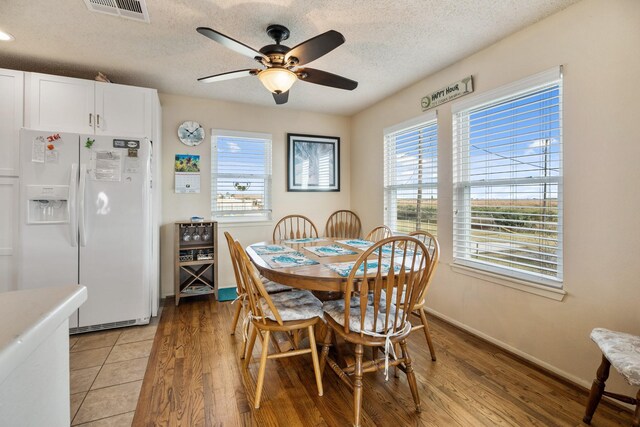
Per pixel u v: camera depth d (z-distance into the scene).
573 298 1.89
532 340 2.11
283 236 4.07
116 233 2.56
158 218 3.11
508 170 2.31
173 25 2.09
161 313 3.00
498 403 1.69
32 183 2.34
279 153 4.04
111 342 2.37
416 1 1.85
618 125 1.68
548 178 2.04
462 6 1.90
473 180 2.59
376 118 3.83
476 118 2.54
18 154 2.47
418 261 2.01
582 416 1.59
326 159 4.30
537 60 2.07
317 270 1.77
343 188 4.42
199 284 3.52
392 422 1.55
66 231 2.43
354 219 4.33
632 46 1.62
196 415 1.58
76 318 2.47
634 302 1.63
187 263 3.31
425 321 2.11
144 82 3.09
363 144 4.12
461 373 1.98
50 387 0.63
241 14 1.97
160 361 2.10
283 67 1.95
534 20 2.05
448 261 2.79
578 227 1.87
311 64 2.70
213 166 3.71
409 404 1.69
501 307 2.32
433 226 3.02
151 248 2.90
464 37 2.26
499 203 2.38
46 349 0.61
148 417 1.56
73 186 2.40
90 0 1.82
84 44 2.34
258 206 3.96
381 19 2.03
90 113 2.69
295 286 1.69
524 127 2.19
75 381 1.86
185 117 3.56
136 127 2.84
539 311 2.07
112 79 3.00
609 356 1.35
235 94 3.47
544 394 1.77
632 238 1.64
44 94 2.56
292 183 4.10
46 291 0.72
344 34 2.21
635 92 1.62
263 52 1.94
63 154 2.40
